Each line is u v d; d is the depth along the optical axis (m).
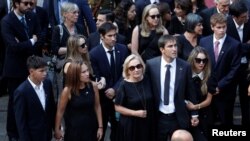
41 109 13.43
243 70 16.06
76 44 13.95
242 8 15.66
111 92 14.43
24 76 15.66
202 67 13.84
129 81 13.49
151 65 13.70
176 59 13.69
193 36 14.99
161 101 13.60
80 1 17.86
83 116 13.44
